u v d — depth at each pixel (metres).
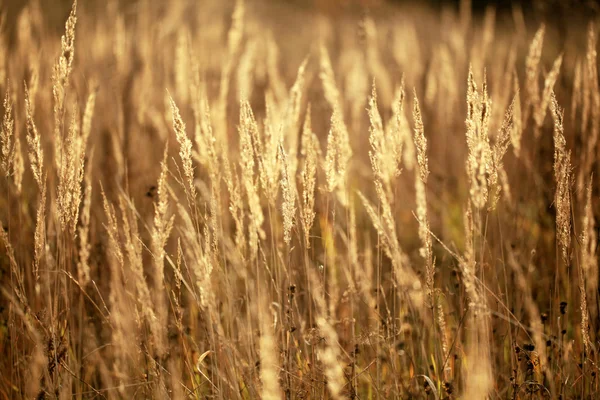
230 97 4.34
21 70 3.44
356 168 4.40
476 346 2.04
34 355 2.23
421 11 12.15
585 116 2.75
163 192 2.15
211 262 2.14
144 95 3.86
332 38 7.22
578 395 2.42
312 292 2.62
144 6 5.32
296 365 2.38
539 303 3.00
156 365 2.23
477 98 2.08
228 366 2.24
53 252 2.95
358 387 2.52
